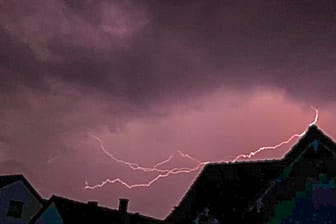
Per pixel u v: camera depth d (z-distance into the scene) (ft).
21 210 113.80
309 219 57.67
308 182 59.06
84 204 106.01
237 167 75.66
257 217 60.70
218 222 65.46
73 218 99.50
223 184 72.79
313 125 60.70
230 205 66.80
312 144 60.18
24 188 115.75
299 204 58.80
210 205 68.39
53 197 103.76
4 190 111.55
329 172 58.08
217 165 77.92
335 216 56.24
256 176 71.46
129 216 102.12
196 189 74.02
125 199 100.58
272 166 72.23
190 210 70.03
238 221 63.21
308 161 59.88
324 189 57.88
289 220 58.75
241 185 70.69
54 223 100.58
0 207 109.91
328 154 58.80
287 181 60.44
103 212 104.53
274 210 59.93
